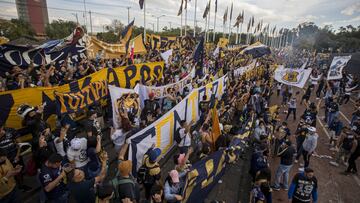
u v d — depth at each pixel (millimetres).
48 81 8727
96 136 5551
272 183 7875
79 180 3928
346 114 17391
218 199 6664
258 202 5402
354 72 28672
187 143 7492
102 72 9000
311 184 5578
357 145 8445
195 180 5512
